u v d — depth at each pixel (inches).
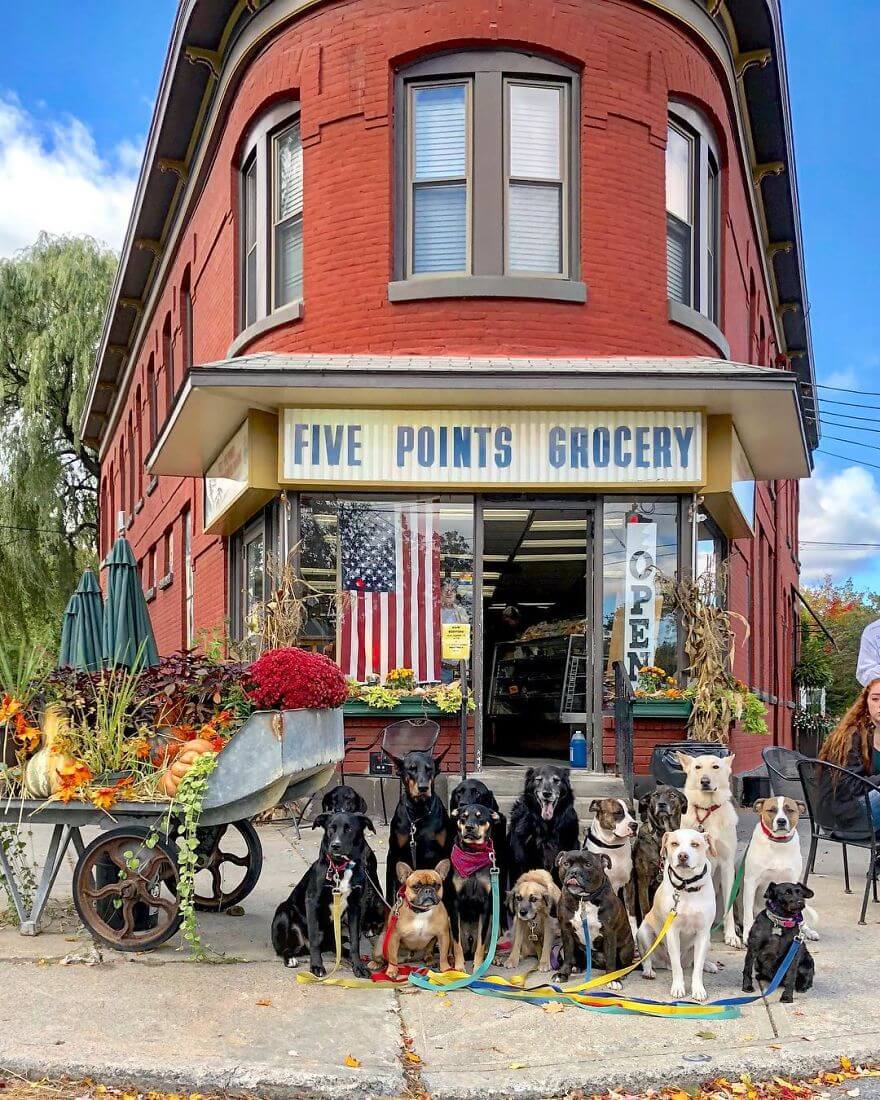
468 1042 189.2
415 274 441.7
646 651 425.7
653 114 454.0
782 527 971.9
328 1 449.7
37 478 1248.2
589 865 218.5
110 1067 171.6
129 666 314.5
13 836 269.0
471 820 233.3
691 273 486.6
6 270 1298.0
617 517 428.8
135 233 781.9
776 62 540.1
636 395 398.0
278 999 208.2
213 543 595.5
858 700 305.3
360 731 414.9
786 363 1026.7
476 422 414.9
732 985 223.8
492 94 437.4
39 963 229.6
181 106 593.0
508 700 530.3
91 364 1267.2
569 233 442.3
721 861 255.0
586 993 213.8
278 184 484.4
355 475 412.8
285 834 384.2
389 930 227.5
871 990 220.2
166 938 234.2
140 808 235.9
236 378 384.8
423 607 425.4
